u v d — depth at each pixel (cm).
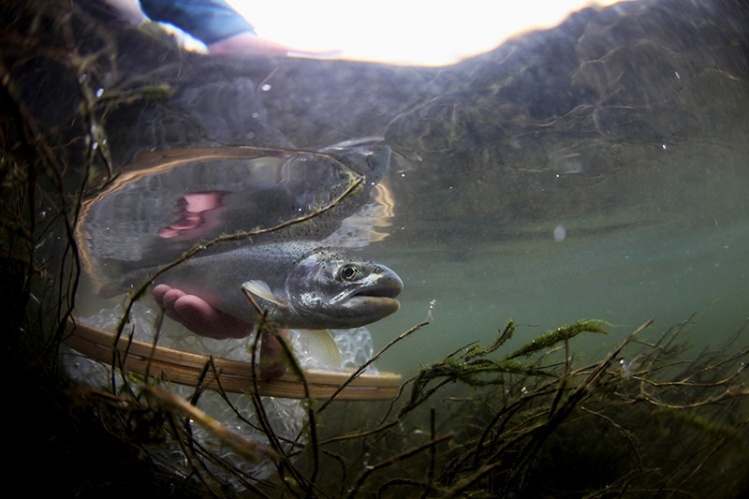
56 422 31
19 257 30
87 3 32
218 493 28
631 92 60
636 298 424
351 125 51
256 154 54
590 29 49
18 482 28
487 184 87
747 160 113
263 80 43
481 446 28
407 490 38
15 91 24
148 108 41
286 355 21
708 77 64
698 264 281
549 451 47
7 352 29
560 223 128
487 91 52
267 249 42
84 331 36
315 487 23
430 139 61
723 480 43
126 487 31
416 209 95
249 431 44
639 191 114
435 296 238
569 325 27
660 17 51
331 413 78
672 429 53
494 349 30
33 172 25
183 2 37
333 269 37
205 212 66
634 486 44
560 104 59
